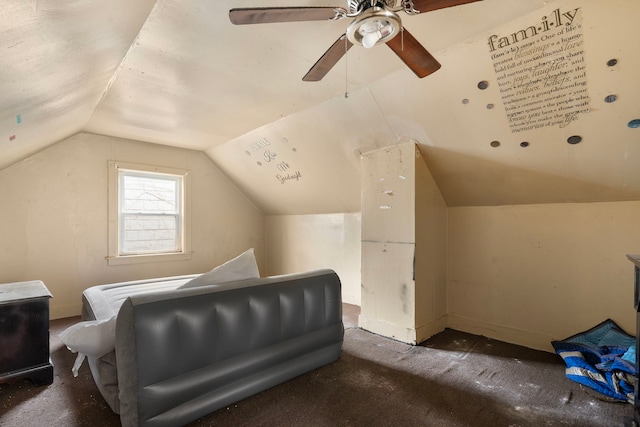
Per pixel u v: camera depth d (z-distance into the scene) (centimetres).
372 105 265
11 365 193
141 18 162
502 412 173
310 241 467
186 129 359
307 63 215
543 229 264
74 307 356
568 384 202
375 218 307
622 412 172
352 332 304
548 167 233
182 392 153
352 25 128
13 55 119
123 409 143
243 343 179
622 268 229
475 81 207
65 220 352
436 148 271
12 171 322
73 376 213
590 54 167
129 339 141
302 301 212
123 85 246
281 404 178
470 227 306
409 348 263
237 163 445
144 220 415
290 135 346
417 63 163
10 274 321
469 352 255
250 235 525
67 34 132
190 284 178
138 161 404
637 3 144
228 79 238
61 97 206
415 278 276
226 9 159
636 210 224
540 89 194
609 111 185
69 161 355
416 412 172
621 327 228
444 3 122
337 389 195
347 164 343
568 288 251
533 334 266
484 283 296
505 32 177
